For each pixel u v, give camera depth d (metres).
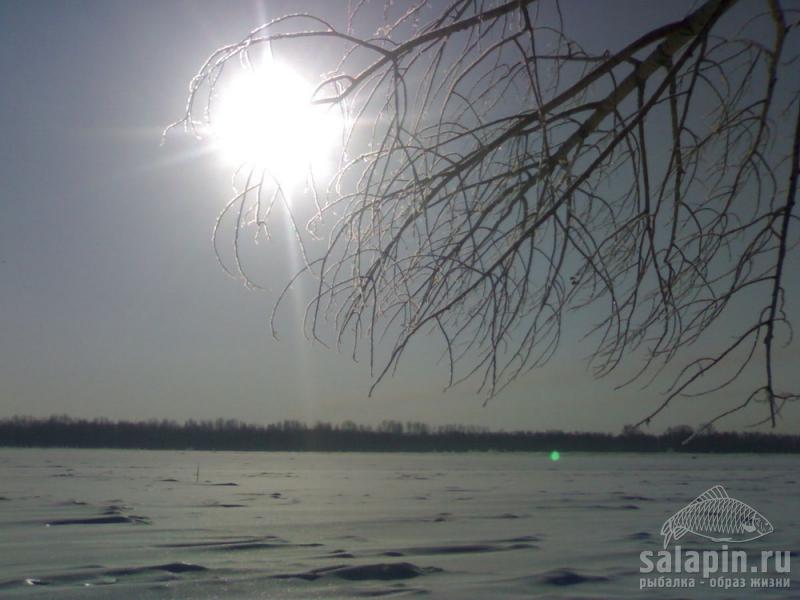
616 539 8.56
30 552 7.36
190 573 6.24
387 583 5.89
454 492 16.17
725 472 26.11
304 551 7.51
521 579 6.04
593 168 2.66
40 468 24.88
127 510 11.54
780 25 2.62
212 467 27.73
